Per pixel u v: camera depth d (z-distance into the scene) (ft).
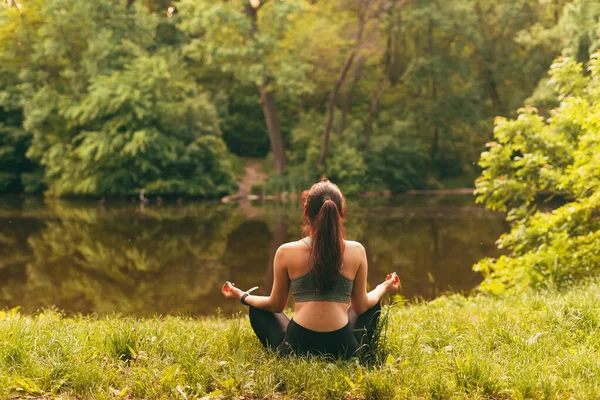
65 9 110.63
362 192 118.42
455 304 24.32
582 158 29.76
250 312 13.30
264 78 111.45
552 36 99.35
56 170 109.81
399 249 52.34
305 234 12.51
